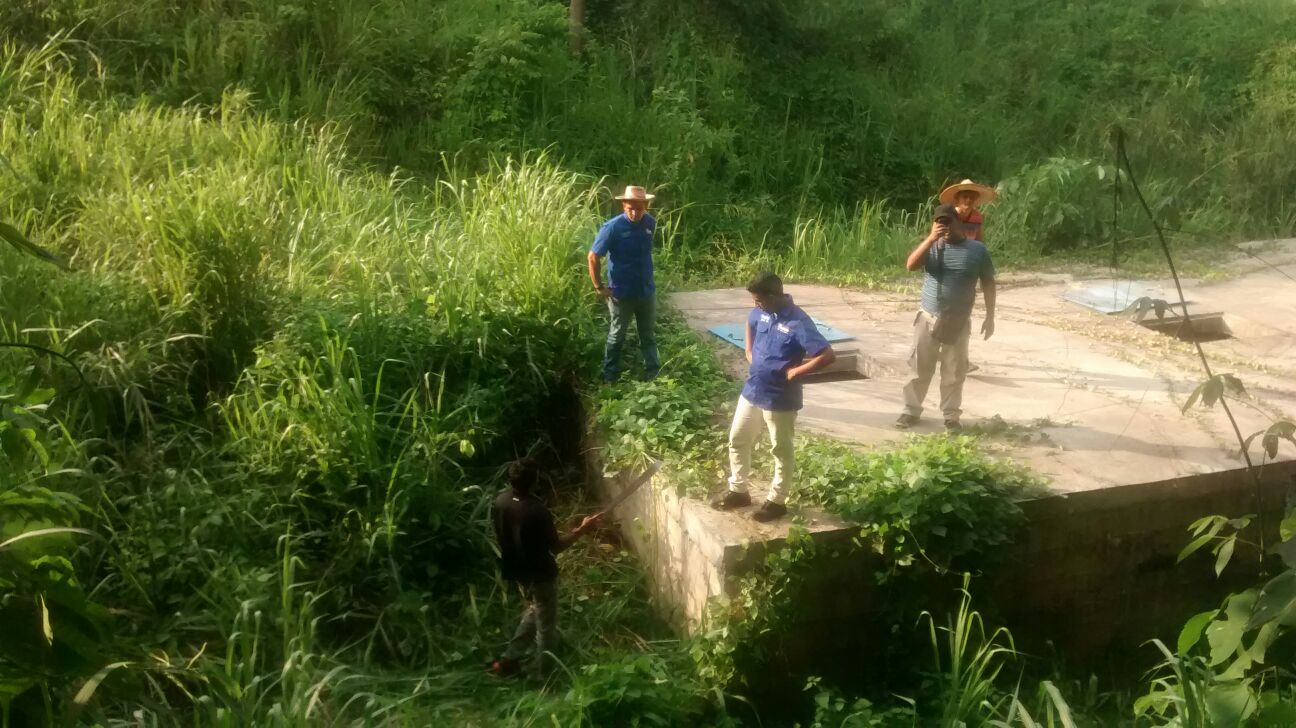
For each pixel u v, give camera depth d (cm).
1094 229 1306
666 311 995
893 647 632
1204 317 1022
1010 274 1206
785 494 630
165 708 482
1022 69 1753
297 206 979
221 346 797
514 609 695
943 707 582
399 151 1257
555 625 631
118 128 1040
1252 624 344
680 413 763
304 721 495
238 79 1265
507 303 877
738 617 595
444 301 841
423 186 1155
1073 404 811
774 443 620
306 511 689
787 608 601
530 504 612
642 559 731
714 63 1453
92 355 719
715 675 596
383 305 848
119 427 734
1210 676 461
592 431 810
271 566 650
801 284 1155
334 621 656
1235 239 1379
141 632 603
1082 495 653
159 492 679
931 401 819
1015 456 708
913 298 1109
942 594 636
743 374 874
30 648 241
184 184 891
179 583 634
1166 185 1441
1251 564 701
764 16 1569
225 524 662
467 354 824
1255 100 1662
